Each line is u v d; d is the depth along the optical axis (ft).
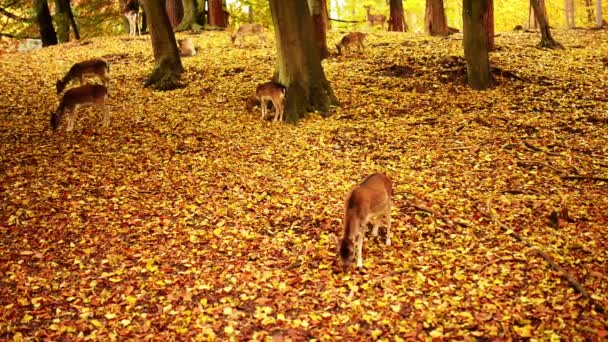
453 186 33.88
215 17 93.71
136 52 74.74
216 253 27.30
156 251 27.48
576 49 70.03
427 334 21.02
